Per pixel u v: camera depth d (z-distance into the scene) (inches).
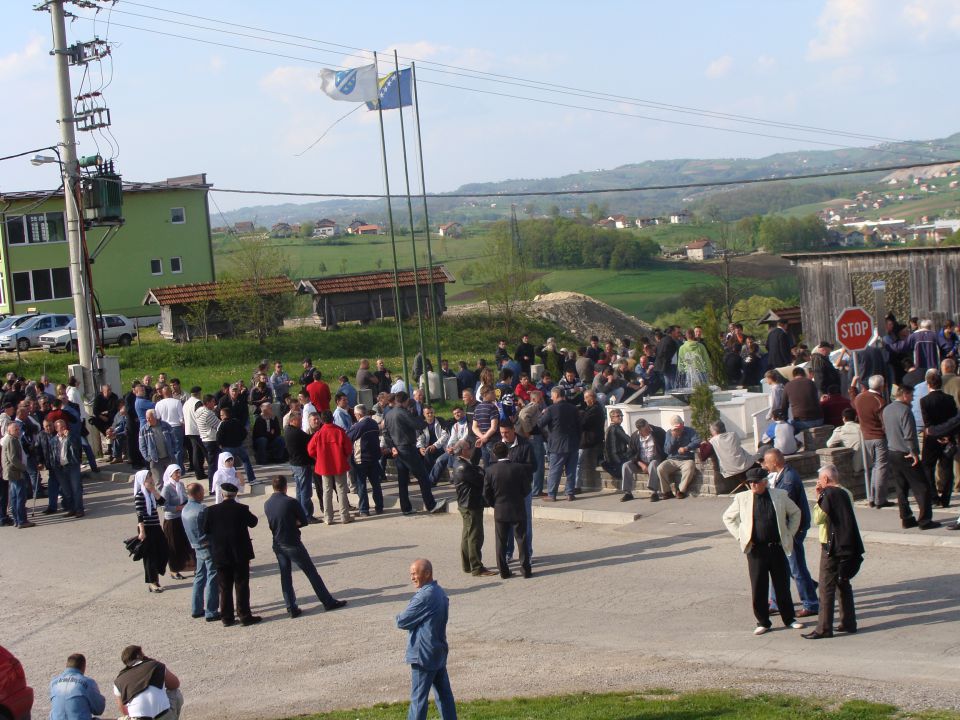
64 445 842.8
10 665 398.0
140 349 1861.5
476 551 618.8
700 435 789.2
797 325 1827.0
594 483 797.9
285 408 1000.9
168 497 653.3
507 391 939.3
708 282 4746.6
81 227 1047.0
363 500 804.0
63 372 1685.5
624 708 378.6
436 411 1225.4
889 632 445.7
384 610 574.2
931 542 564.4
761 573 460.1
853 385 756.0
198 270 2578.7
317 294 2160.4
